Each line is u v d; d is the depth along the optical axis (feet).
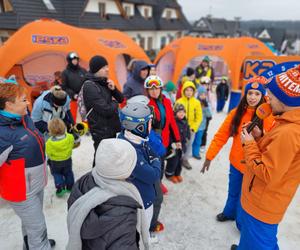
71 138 11.39
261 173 5.68
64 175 11.87
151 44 84.69
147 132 6.93
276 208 6.12
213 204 11.92
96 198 4.40
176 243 9.52
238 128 8.89
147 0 80.74
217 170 15.19
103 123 10.28
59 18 53.01
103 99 10.04
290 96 5.20
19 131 6.52
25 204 7.03
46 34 20.22
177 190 12.98
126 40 27.96
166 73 40.55
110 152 4.54
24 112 6.56
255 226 6.55
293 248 9.47
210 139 20.54
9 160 6.46
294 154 5.24
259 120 6.51
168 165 13.32
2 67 19.43
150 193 7.25
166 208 11.53
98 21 60.03
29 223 7.29
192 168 15.35
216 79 48.42
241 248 7.29
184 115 13.19
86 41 21.66
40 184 7.28
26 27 19.85
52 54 23.03
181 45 35.29
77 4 55.06
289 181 5.81
